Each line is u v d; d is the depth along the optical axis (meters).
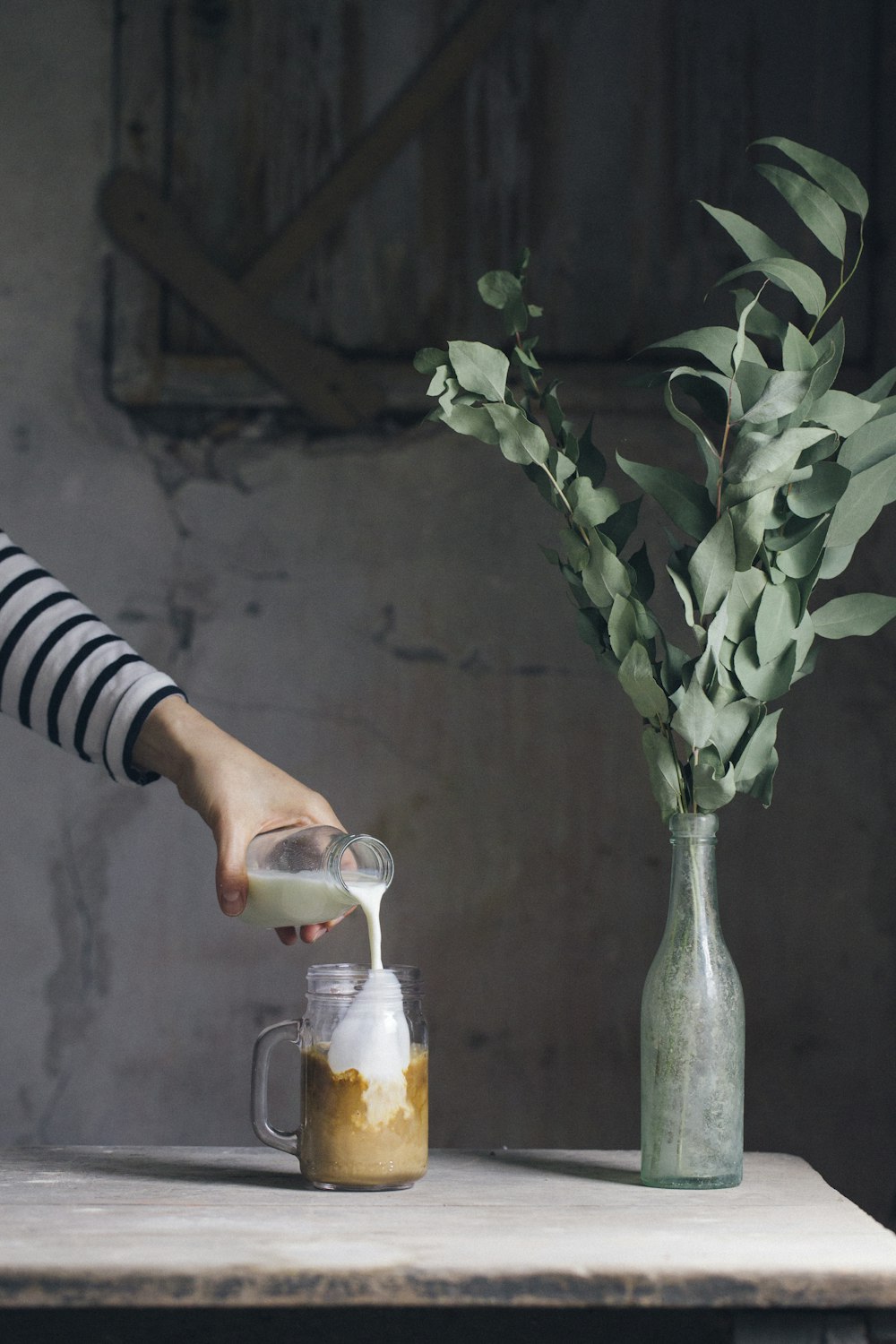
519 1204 1.02
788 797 2.33
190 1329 0.92
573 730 2.34
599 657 1.20
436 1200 1.04
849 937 2.31
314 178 2.38
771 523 1.12
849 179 1.18
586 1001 2.30
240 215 2.38
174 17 2.39
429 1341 0.92
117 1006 2.29
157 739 1.23
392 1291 0.84
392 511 2.36
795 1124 2.29
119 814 2.31
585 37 2.41
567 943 2.31
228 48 2.39
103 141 2.38
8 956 2.29
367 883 1.12
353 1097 1.05
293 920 1.15
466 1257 0.87
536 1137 2.28
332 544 2.36
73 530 2.35
